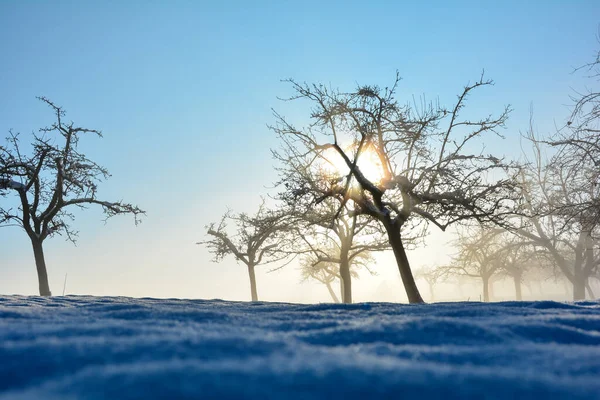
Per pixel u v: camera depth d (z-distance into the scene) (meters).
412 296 14.06
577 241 30.31
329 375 1.39
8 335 2.10
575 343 2.33
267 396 1.22
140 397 1.18
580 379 1.47
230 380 1.32
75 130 22.30
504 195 14.65
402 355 1.84
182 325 2.59
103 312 3.64
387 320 2.77
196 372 1.38
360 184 13.95
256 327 2.71
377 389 1.30
